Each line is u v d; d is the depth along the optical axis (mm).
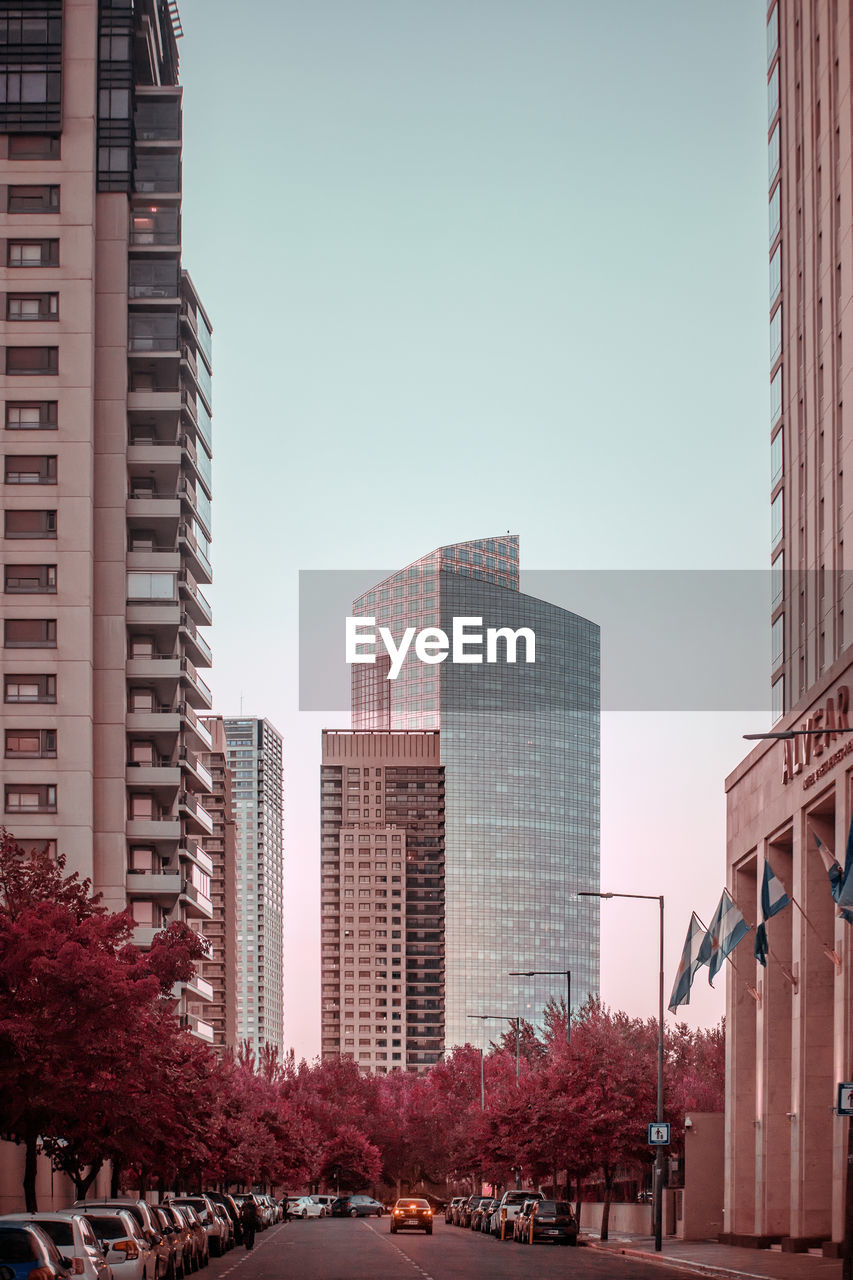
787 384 73312
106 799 92125
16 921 43094
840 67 64250
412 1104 197500
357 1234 89875
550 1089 85625
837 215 65062
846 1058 53062
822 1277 43312
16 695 90812
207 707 105812
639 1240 74375
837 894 52750
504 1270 49312
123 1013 42062
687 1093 111188
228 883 175250
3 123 95062
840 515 63625
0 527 92000
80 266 94188
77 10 96750
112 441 95188
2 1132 45969
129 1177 75938
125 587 94188
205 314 103625
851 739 55094
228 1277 44781
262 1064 188625
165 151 98000
